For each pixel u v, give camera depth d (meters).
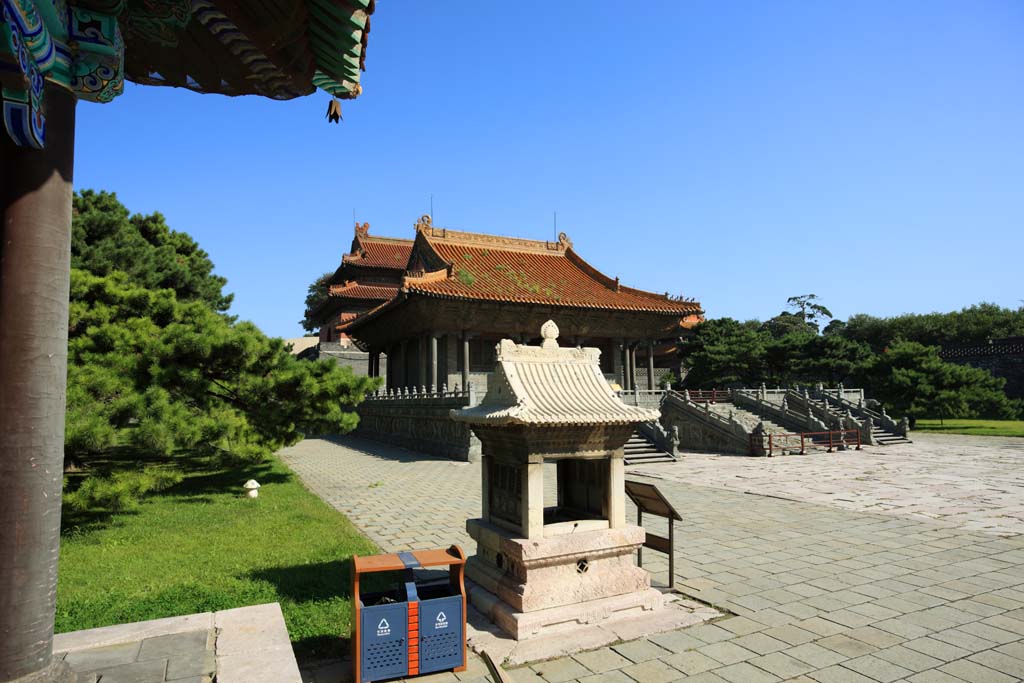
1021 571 8.95
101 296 16.17
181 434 11.71
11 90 3.38
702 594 7.85
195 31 5.11
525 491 6.56
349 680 5.54
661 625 6.64
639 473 20.80
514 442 6.81
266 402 16.47
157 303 16.62
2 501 3.56
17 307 3.62
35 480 3.67
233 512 13.34
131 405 11.20
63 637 5.32
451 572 6.10
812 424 29.73
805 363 45.72
